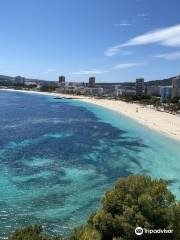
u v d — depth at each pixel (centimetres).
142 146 7856
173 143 8375
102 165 5847
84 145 7706
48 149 7031
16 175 4991
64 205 3912
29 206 3853
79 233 1852
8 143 7506
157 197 2084
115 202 2159
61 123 11938
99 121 13125
